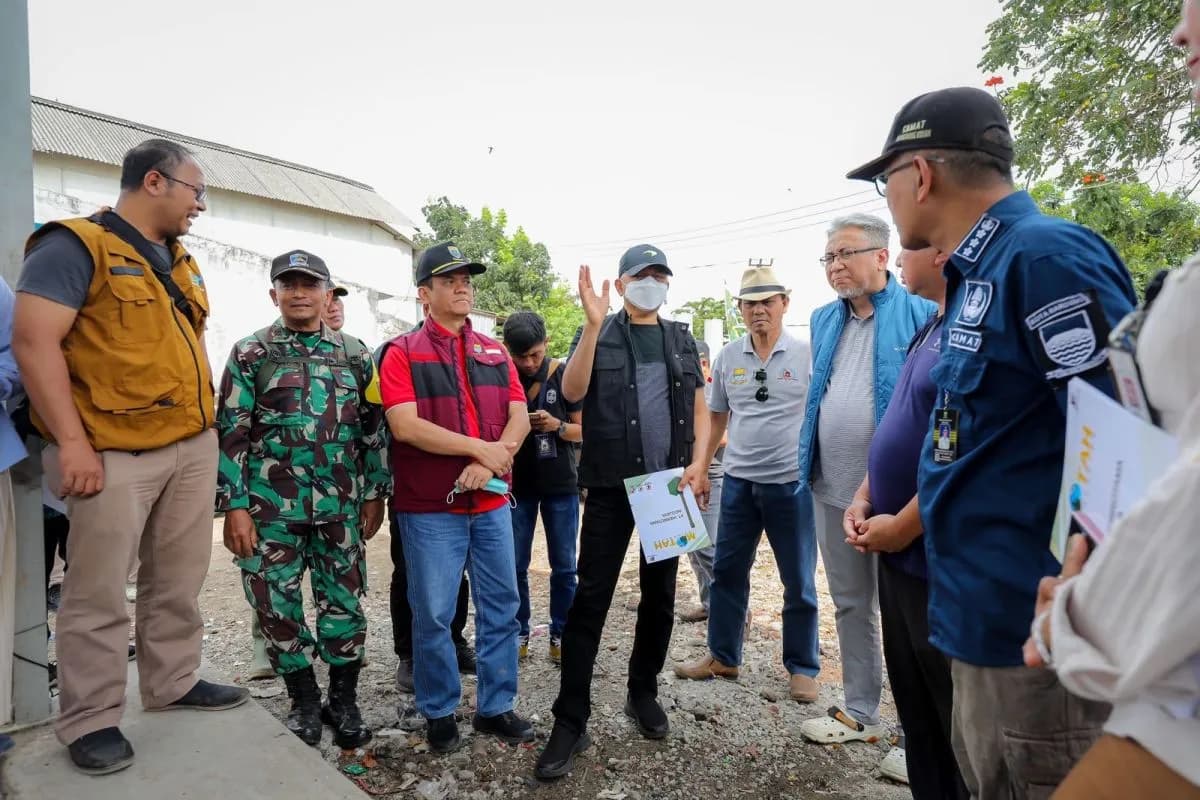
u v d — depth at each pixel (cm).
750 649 390
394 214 2481
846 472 282
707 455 308
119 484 212
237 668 363
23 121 234
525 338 372
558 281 2958
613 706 321
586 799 252
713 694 333
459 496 275
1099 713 129
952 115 146
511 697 291
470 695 335
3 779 205
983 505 138
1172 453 80
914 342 210
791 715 314
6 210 229
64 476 201
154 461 223
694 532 283
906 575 195
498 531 288
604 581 282
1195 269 80
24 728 229
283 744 230
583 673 275
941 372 148
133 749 220
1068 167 674
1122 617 78
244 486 280
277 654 284
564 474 373
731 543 343
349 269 2345
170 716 245
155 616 246
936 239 154
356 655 292
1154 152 620
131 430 216
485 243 2855
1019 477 135
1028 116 691
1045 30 682
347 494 292
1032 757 133
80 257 204
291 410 283
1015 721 134
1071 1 659
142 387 215
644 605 297
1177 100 604
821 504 294
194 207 230
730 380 351
